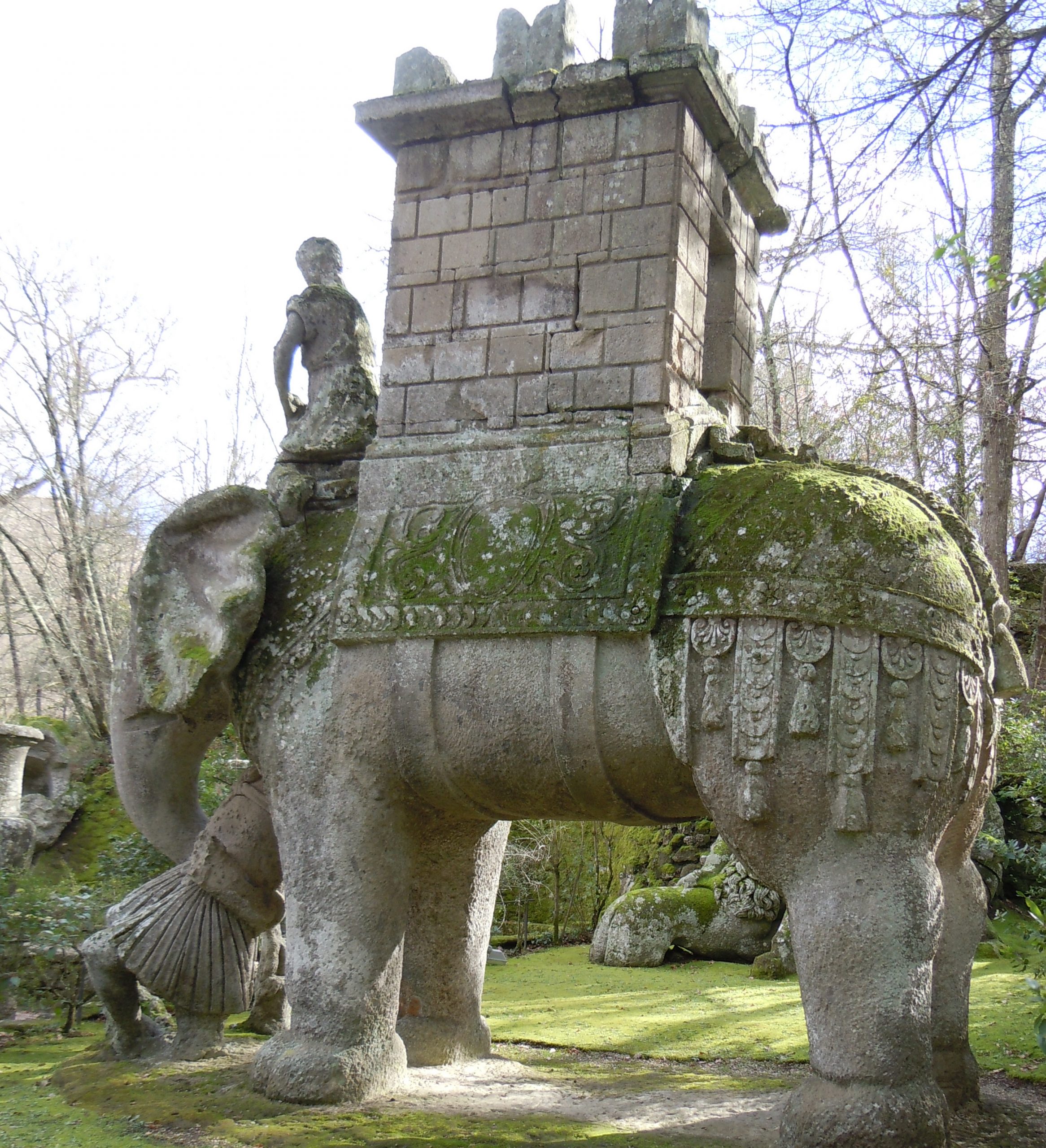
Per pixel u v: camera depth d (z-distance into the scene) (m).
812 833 3.21
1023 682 3.70
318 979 3.84
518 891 9.99
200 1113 3.69
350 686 3.91
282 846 4.02
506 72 4.15
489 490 3.88
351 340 4.50
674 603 3.38
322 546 4.27
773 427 12.02
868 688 3.14
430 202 4.23
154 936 4.40
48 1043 5.30
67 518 13.94
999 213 7.46
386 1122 3.55
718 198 4.29
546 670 3.55
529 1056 4.86
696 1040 5.13
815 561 3.24
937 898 3.21
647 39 3.95
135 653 4.57
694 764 3.34
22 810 10.24
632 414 3.77
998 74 6.00
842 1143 2.98
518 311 4.01
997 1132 3.54
